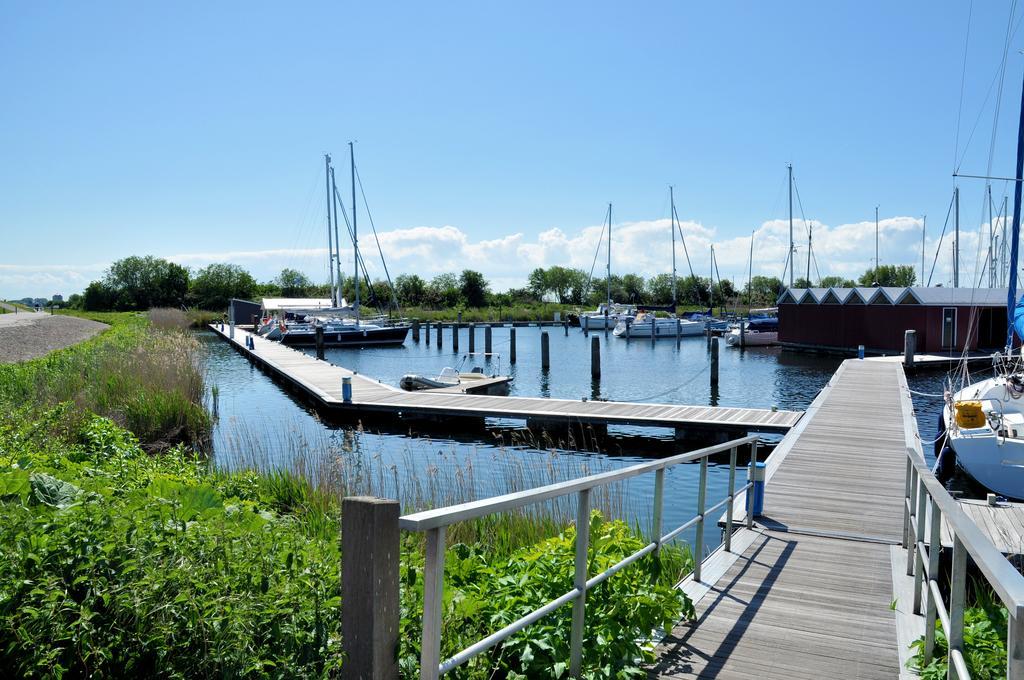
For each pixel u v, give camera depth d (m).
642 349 45.53
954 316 34.62
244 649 2.82
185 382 17.91
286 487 9.42
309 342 46.22
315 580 3.23
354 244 50.47
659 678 3.81
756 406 23.25
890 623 4.70
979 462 10.61
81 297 91.25
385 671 2.21
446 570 3.87
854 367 26.81
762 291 86.12
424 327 65.75
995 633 3.60
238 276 87.38
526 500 2.68
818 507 8.27
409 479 10.94
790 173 59.16
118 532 3.35
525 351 44.72
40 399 13.66
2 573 2.99
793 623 4.68
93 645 2.85
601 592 3.75
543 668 3.21
